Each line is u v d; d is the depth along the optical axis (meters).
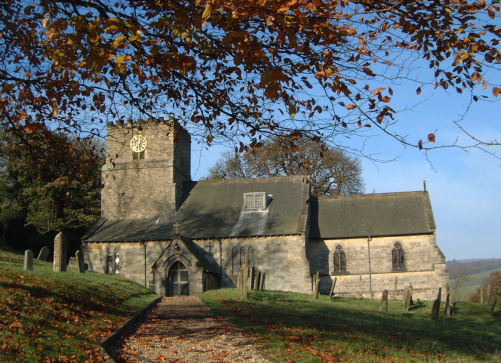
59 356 12.46
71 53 11.38
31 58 14.98
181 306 27.67
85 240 50.72
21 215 55.25
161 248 49.34
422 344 19.11
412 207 51.84
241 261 48.66
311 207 54.03
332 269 50.47
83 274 33.12
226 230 49.84
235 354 14.63
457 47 11.72
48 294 19.23
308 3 10.66
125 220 53.06
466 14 11.42
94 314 18.88
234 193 54.12
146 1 12.72
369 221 51.50
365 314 28.44
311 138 13.63
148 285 48.72
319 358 14.60
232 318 21.38
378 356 15.78
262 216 50.78
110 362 12.62
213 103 14.53
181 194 54.81
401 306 38.94
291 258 47.75
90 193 59.31
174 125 15.77
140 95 15.55
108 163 54.31
